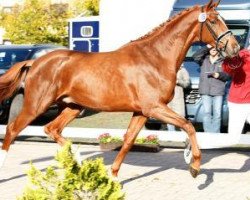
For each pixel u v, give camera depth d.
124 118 17.33
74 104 9.37
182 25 8.51
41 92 8.93
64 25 29.97
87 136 12.75
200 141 10.98
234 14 14.02
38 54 15.77
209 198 8.27
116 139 12.12
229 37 8.42
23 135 13.36
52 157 11.34
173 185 9.04
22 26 29.31
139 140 11.95
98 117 17.55
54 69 8.91
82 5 31.55
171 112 8.34
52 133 9.43
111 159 11.17
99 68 8.68
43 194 4.62
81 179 4.55
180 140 12.23
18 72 9.16
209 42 8.56
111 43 18.70
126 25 18.39
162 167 10.41
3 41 29.78
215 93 12.23
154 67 8.43
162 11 17.66
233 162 10.86
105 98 8.63
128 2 18.28
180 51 8.52
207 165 10.59
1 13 31.39
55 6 31.14
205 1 13.79
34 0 29.48
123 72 8.51
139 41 8.69
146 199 8.21
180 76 12.49
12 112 13.89
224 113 12.68
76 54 8.98
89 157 11.37
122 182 9.22
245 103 9.21
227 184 9.09
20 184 9.08
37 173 4.73
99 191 4.55
